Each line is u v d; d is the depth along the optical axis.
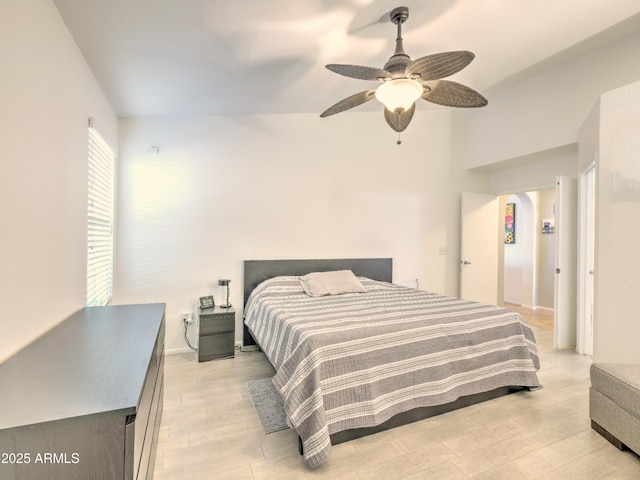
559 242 3.76
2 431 0.86
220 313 3.41
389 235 4.53
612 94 2.64
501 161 4.43
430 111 4.74
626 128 2.53
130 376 1.15
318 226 4.18
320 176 4.19
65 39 1.97
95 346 1.47
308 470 1.76
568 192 3.82
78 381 1.11
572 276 3.84
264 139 3.96
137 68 2.55
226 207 3.80
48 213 1.72
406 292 3.55
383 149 4.49
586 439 2.03
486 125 4.62
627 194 2.52
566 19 2.57
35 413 0.90
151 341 1.55
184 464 1.80
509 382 2.50
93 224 2.68
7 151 1.32
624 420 1.88
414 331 2.22
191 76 2.78
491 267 5.07
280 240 4.02
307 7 2.05
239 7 1.99
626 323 2.51
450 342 2.30
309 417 1.79
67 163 1.99
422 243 4.71
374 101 4.06
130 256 3.45
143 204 3.49
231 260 3.82
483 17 2.39
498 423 2.20
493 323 2.51
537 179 4.55
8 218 1.33
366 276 4.33
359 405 1.94
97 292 2.84
